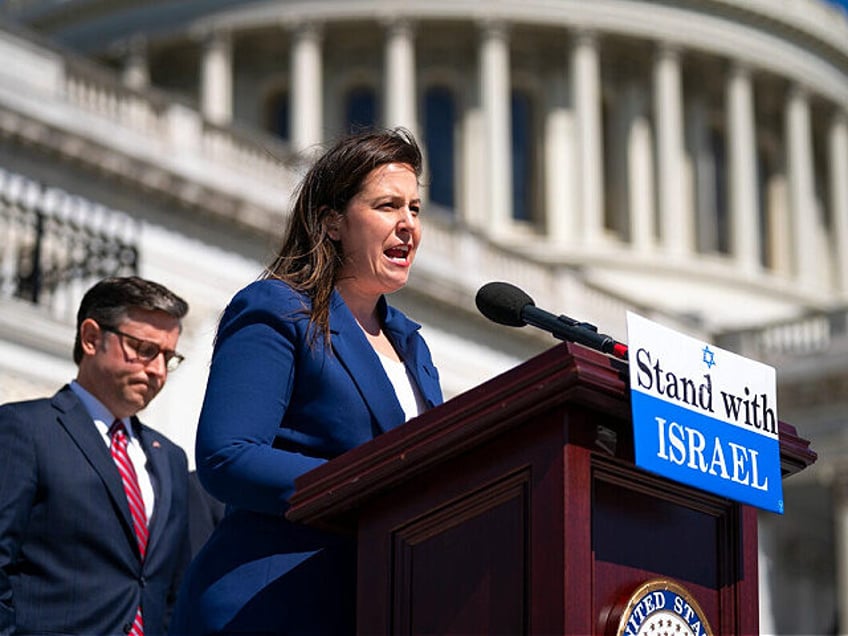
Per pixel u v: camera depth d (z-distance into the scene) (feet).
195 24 323.37
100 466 32.68
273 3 321.93
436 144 321.11
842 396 232.94
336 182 24.21
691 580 20.61
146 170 153.48
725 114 341.21
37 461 32.12
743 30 336.70
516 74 327.67
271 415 22.67
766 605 242.78
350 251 24.22
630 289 310.86
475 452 20.20
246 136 169.78
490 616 19.79
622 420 19.86
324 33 323.78
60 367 102.37
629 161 328.90
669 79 329.72
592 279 221.87
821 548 257.75
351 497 20.93
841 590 232.32
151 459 34.88
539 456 19.60
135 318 34.68
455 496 20.27
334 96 324.39
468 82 322.96
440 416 20.15
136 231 152.25
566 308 215.51
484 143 316.60
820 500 252.42
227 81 323.78
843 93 353.92
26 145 148.46
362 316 24.56
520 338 193.06
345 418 23.06
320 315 23.30
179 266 155.12
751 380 20.45
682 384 19.79
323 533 22.76
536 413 19.56
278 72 327.06
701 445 19.76
